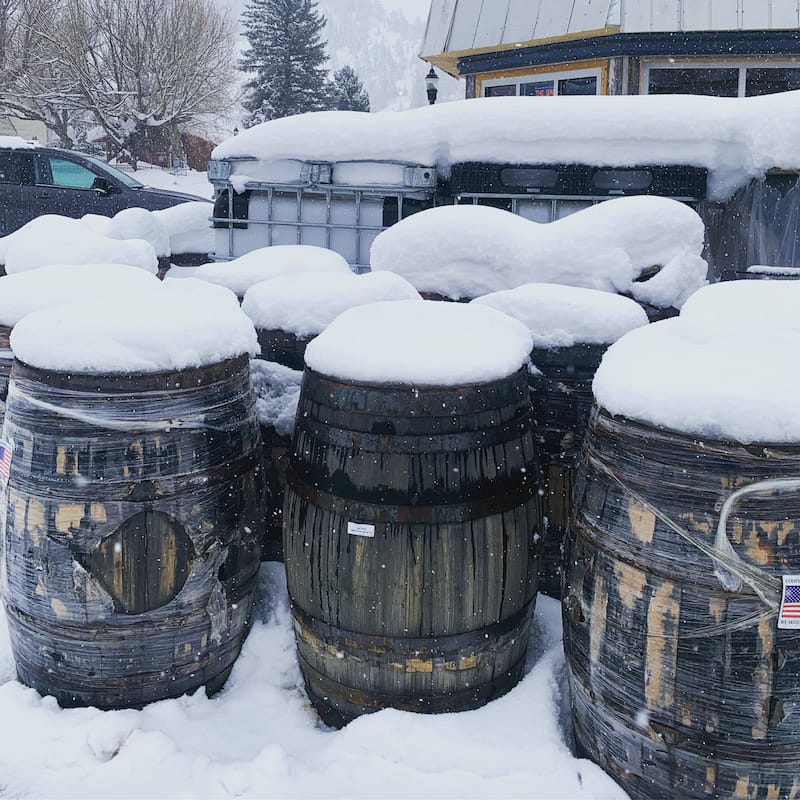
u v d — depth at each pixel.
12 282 3.70
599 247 3.82
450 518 2.64
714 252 4.96
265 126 5.65
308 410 2.85
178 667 2.98
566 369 3.24
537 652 3.21
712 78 9.69
